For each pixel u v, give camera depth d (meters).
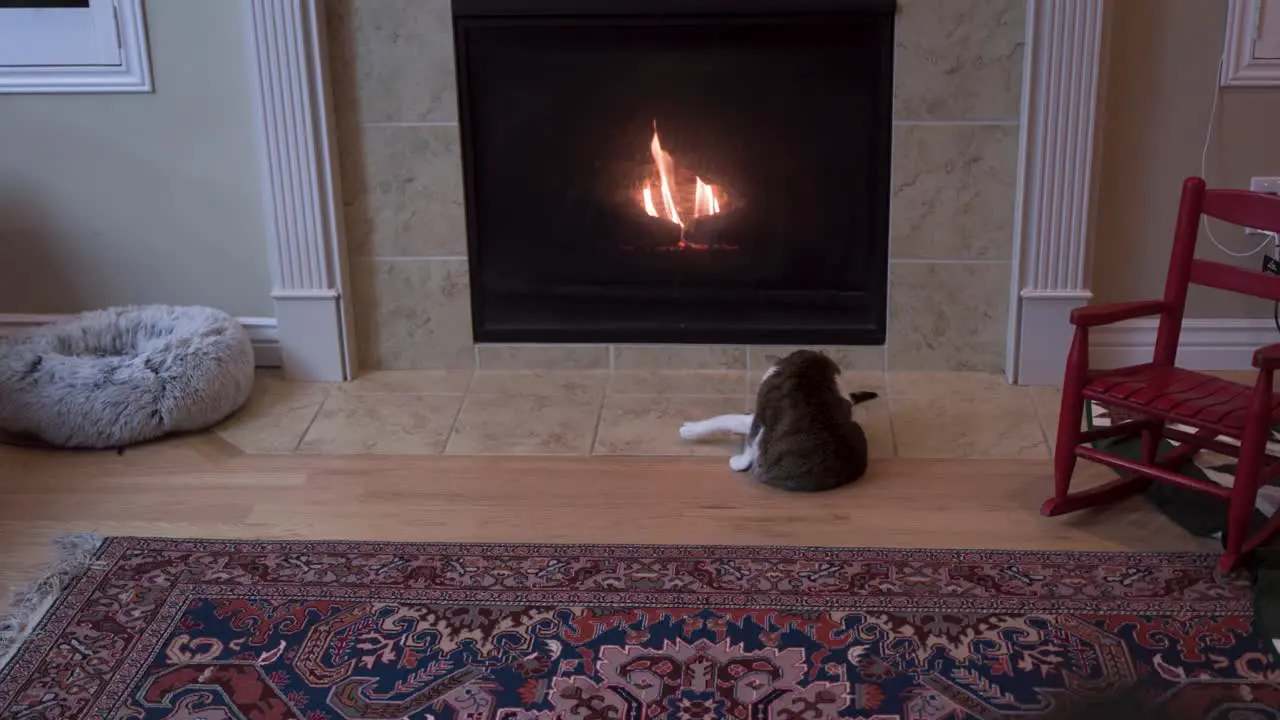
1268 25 2.92
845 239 3.20
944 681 2.04
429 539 2.50
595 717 1.97
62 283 3.31
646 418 3.04
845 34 3.01
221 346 3.00
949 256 3.16
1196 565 2.35
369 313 3.30
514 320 3.31
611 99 3.12
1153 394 2.35
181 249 3.28
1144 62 2.98
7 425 2.90
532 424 3.02
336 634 2.20
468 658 2.13
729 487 2.70
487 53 3.09
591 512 2.60
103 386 2.88
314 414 3.09
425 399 3.17
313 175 3.11
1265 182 3.06
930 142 3.06
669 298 3.28
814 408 2.64
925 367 3.26
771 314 3.27
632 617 2.23
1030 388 3.17
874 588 2.30
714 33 3.03
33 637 2.19
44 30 3.08
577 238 3.26
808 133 3.11
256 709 2.01
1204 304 3.19
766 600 2.27
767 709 1.98
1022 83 2.98
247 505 2.65
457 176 3.17
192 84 3.12
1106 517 2.54
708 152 3.15
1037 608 2.22
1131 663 2.07
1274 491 2.55
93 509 2.64
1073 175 3.00
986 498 2.63
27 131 3.19
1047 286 3.10
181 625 2.22
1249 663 2.06
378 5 3.04
